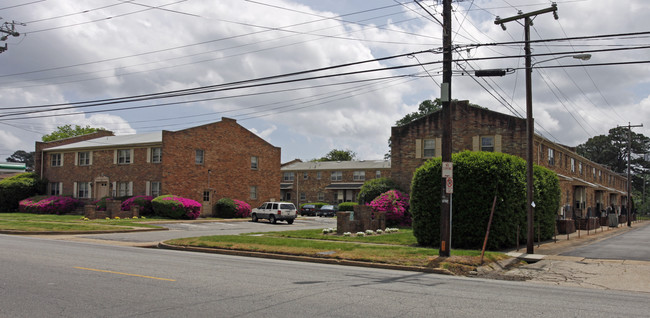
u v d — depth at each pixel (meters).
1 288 8.67
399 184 34.59
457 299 8.48
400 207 30.95
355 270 12.71
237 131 45.53
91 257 13.62
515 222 18.70
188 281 9.77
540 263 14.80
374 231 26.48
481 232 17.97
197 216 38.41
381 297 8.46
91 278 9.88
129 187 40.50
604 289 11.00
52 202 40.47
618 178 72.00
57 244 17.70
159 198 37.03
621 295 9.87
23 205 41.62
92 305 7.41
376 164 64.38
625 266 13.97
